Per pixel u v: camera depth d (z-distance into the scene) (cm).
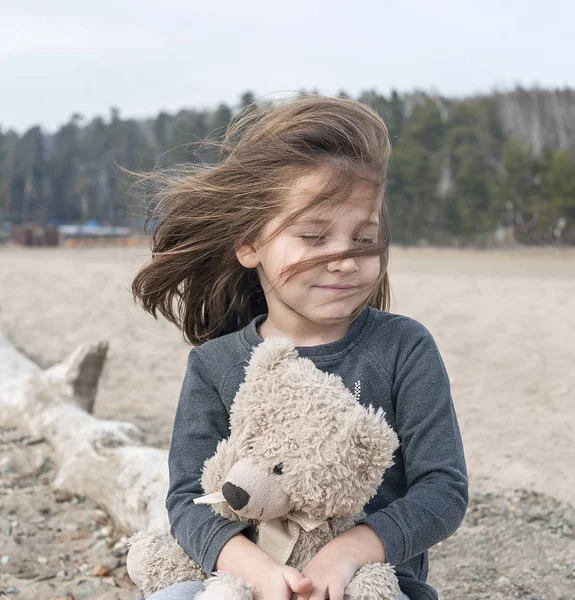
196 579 173
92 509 336
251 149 183
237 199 183
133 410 505
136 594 269
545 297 1053
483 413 482
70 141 4903
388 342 178
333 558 153
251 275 207
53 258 2231
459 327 795
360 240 175
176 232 200
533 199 3183
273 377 159
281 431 153
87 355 434
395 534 158
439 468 167
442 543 305
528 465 382
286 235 175
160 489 305
